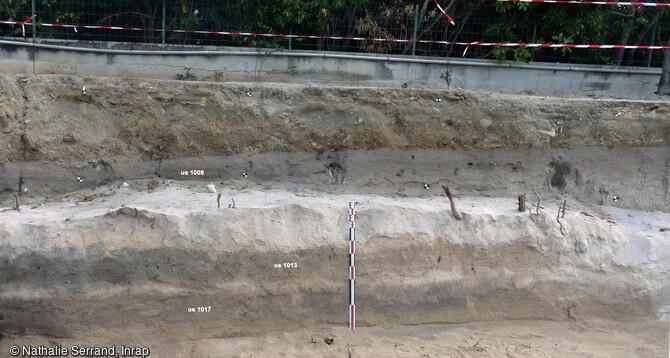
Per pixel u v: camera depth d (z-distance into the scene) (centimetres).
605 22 870
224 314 492
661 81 824
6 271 459
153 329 484
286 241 496
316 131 610
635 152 631
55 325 469
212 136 602
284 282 497
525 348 486
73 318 471
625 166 633
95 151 586
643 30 868
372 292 508
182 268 481
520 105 621
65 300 468
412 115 615
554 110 625
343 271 506
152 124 597
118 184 591
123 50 770
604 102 627
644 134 624
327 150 618
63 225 477
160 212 490
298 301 502
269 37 833
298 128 611
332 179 621
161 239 479
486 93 634
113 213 486
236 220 496
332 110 612
